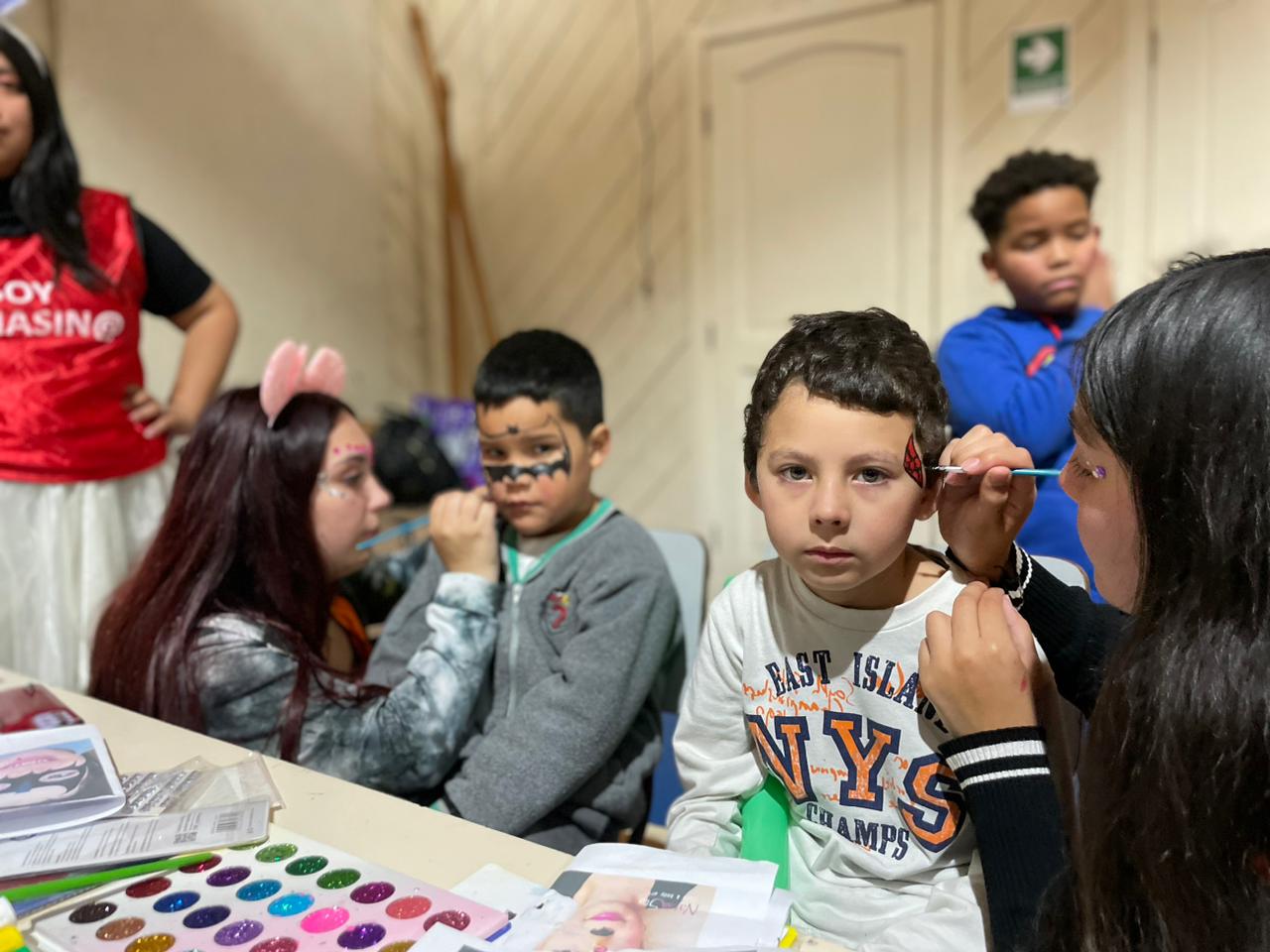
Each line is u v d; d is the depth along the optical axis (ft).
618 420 11.49
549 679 3.73
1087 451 1.97
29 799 2.44
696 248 10.59
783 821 2.73
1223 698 1.68
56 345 4.98
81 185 5.25
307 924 1.98
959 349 4.91
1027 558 2.68
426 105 12.14
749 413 2.46
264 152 10.16
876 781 2.55
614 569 3.84
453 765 3.83
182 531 3.68
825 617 2.57
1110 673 1.87
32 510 5.01
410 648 4.15
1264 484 1.65
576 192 11.37
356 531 4.00
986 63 8.66
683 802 2.90
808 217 9.84
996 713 2.15
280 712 3.43
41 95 4.84
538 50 11.35
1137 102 7.94
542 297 11.85
